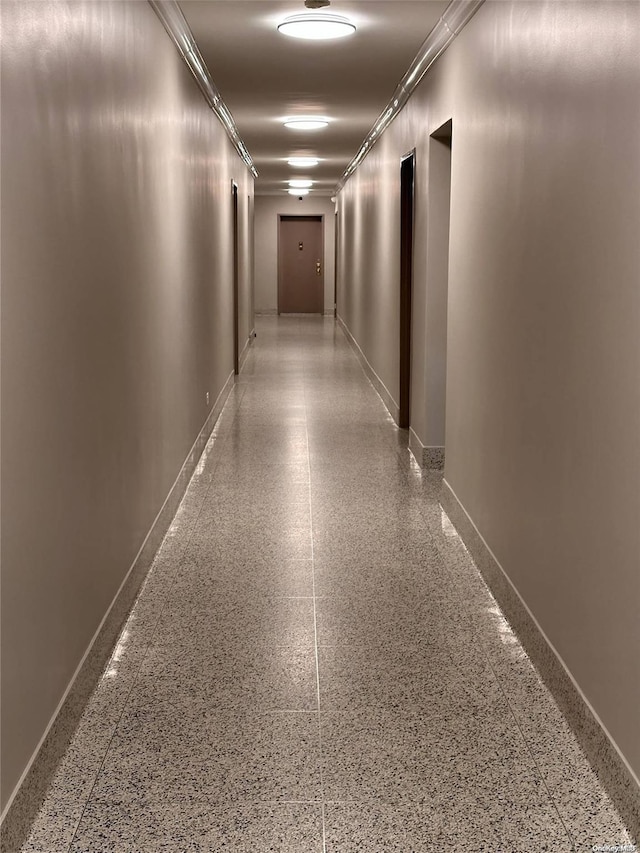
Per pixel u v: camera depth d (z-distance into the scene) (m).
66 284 2.98
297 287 22.86
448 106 5.86
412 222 7.87
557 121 3.35
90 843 2.58
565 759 3.05
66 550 3.03
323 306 22.77
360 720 3.30
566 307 3.25
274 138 11.82
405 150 8.17
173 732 3.21
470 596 4.54
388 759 3.04
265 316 22.45
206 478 6.88
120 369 3.97
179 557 5.09
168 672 3.68
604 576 2.87
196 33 5.96
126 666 3.73
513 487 4.15
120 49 3.96
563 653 3.36
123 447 4.07
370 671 3.70
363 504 6.20
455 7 5.13
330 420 9.23
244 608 4.36
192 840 2.60
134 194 4.30
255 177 18.06
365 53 6.58
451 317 5.88
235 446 8.00
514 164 4.05
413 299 7.66
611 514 2.79
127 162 4.12
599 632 2.93
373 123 10.34
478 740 3.17
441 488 6.62
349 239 16.58
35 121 2.61
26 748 2.60
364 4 5.23
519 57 3.96
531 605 3.84
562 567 3.35
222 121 9.55
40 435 2.68
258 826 2.67
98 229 3.49
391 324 9.44
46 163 2.73
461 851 2.56
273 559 5.07
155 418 5.02
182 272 6.21
